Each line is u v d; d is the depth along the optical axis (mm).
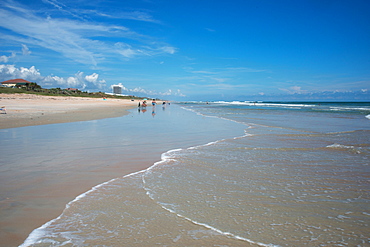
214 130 14031
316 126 16422
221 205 4023
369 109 47188
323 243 2996
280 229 3305
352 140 10719
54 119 18984
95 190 4602
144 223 3402
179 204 4031
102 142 9766
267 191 4699
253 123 18312
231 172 5891
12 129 13258
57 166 6199
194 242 2957
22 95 52844
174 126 15922
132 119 21203
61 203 4012
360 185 5105
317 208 3988
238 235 3133
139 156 7449
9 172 5625
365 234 3219
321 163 6828
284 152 8227
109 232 3166
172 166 6359
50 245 2867
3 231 3145
